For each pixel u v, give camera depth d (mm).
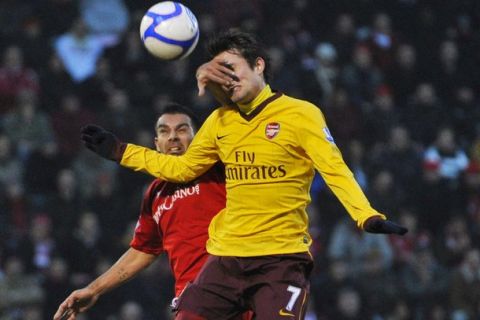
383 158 61938
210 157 23484
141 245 25719
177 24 23250
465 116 67938
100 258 52688
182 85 62750
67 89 61031
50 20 65125
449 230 59750
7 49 61781
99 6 66562
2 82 58812
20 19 64438
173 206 24594
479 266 57500
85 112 59094
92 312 50750
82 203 55000
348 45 68188
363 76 66812
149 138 58000
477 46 72312
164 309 52031
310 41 68188
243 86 22281
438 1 74062
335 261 55438
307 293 22469
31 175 55875
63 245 52125
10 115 57875
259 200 22438
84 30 63625
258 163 22359
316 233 56375
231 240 22734
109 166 57594
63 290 50438
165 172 23750
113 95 61156
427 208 61406
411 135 65438
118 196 56125
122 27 67000
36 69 61469
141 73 63469
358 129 63406
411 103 67062
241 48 22453
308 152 21984
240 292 22641
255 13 66188
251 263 22516
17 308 49750
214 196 24328
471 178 63062
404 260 57000
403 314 55062
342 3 71500
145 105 62188
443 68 70438
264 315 22172
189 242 24234
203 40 63781
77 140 58281
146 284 52125
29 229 53250
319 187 58625
